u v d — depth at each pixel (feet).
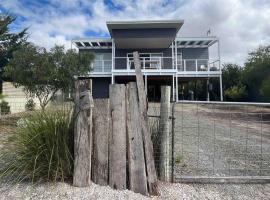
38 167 9.95
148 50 73.77
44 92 31.48
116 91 10.23
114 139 10.07
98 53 74.33
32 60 29.66
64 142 10.21
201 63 71.61
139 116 10.09
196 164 13.64
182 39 66.13
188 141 20.01
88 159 9.87
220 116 37.40
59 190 9.53
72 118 10.59
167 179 10.85
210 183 10.98
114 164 9.98
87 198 9.14
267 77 47.32
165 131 10.85
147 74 59.41
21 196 9.27
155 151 11.01
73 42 67.62
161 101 10.94
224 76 75.97
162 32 61.77
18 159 10.22
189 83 86.12
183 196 9.69
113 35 62.18
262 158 15.47
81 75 33.83
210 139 21.24
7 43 76.07
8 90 45.73
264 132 26.35
